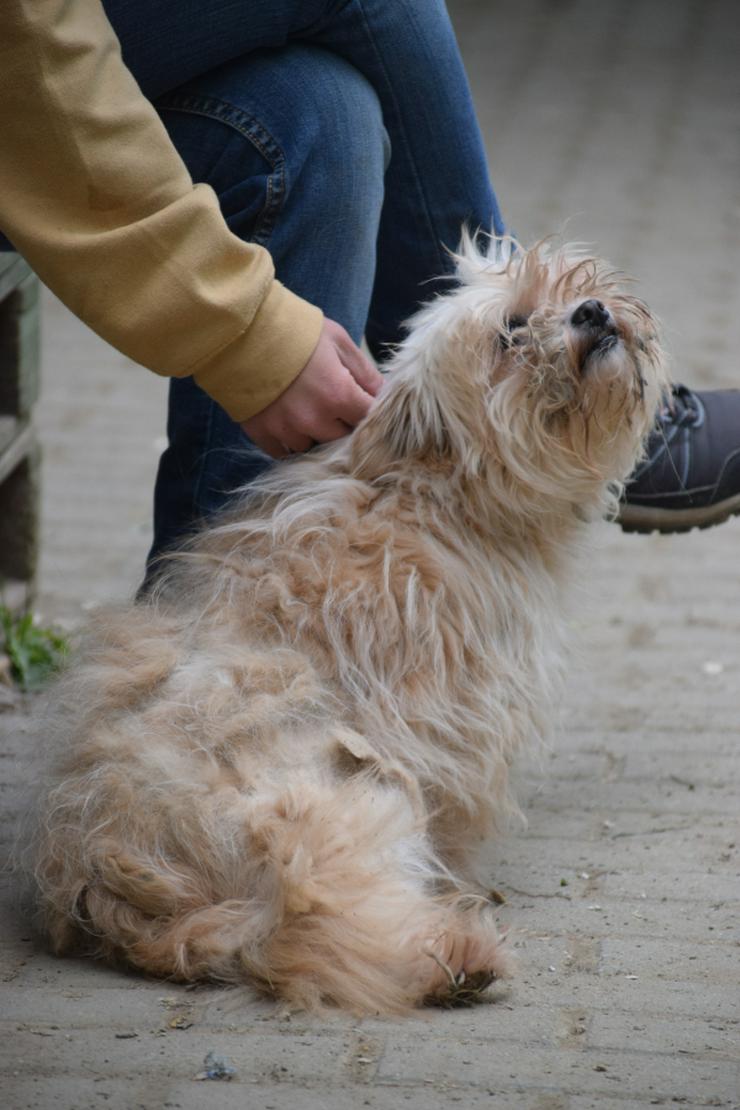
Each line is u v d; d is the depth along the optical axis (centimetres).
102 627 310
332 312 336
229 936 260
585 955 279
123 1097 218
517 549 326
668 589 543
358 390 308
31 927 293
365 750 284
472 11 1517
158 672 289
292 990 252
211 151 323
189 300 281
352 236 332
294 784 272
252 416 304
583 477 325
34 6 261
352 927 255
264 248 315
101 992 259
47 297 920
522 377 316
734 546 591
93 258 277
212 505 349
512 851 334
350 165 326
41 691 426
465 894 285
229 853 267
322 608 297
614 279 341
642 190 1048
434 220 361
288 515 310
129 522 595
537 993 261
